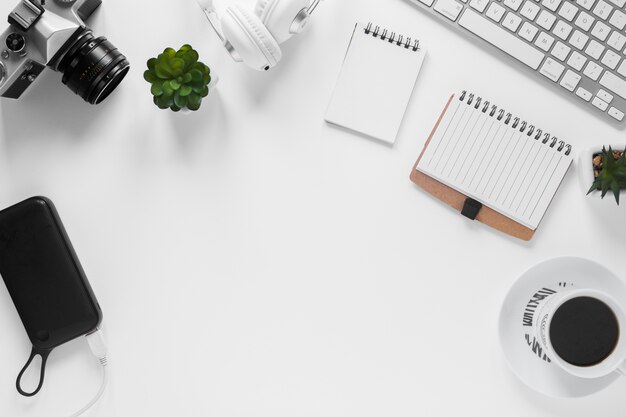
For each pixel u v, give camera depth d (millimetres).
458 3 775
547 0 764
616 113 790
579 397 800
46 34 696
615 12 760
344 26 812
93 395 847
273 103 821
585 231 830
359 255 838
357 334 846
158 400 848
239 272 839
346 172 829
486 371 845
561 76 788
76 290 792
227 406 849
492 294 838
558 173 811
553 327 770
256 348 847
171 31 811
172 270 837
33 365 841
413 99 821
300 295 842
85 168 824
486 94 816
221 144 826
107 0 803
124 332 841
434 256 837
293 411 848
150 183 828
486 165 810
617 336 756
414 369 846
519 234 819
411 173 819
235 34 725
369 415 847
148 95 817
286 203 833
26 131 817
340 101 814
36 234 782
